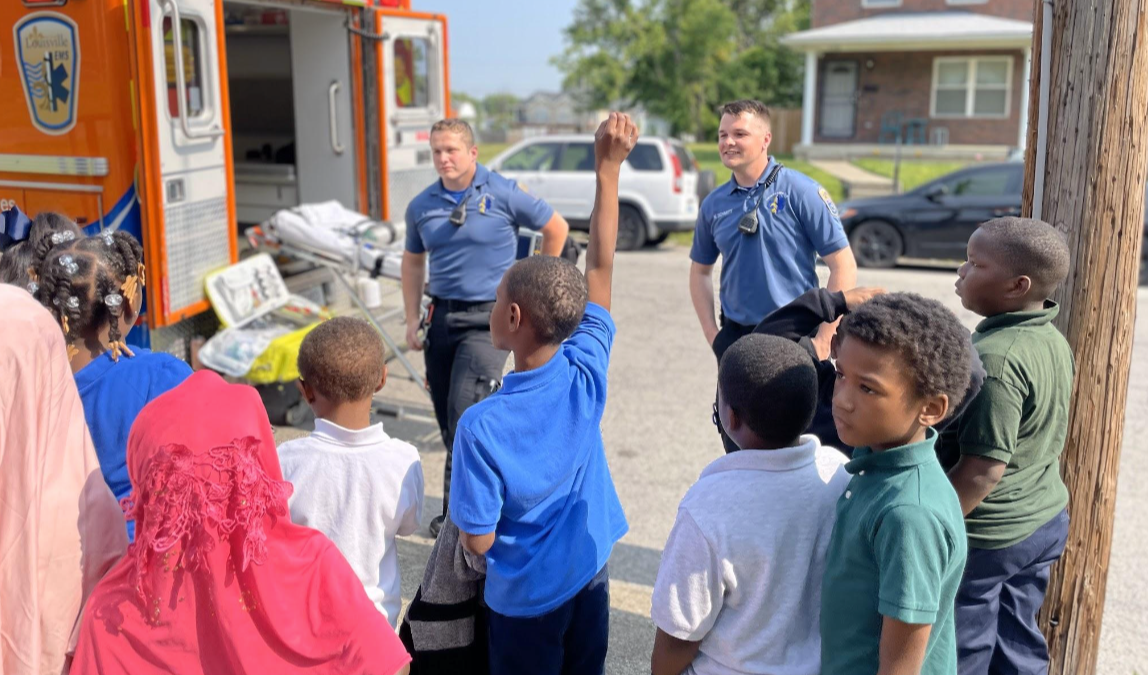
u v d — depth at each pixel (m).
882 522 1.63
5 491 1.64
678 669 1.89
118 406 2.14
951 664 1.79
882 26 25.66
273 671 1.72
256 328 5.41
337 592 1.78
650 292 10.09
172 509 1.62
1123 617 3.78
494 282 4.28
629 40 36.34
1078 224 2.71
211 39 5.12
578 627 2.36
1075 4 2.65
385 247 5.68
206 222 5.16
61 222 2.60
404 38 6.81
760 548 1.77
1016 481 2.37
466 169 4.25
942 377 1.65
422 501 2.29
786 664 1.80
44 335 1.68
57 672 1.72
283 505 1.74
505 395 2.10
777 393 1.79
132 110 4.70
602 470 2.39
